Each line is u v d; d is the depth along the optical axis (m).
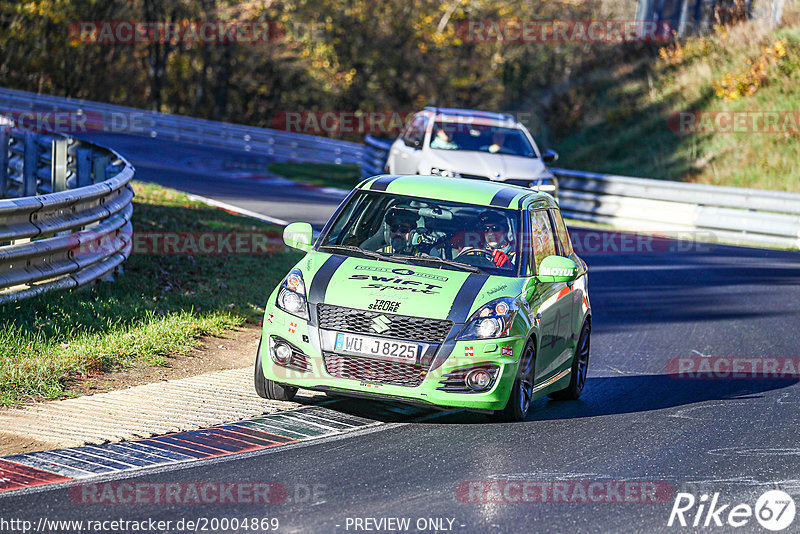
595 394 33.41
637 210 84.06
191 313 37.47
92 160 51.22
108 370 30.16
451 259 28.75
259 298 43.94
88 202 38.69
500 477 22.58
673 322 46.66
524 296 27.73
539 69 169.50
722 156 103.19
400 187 31.06
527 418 28.94
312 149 141.25
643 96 120.94
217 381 30.23
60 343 31.09
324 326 26.33
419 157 64.25
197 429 25.03
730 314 48.97
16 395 26.31
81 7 199.75
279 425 25.91
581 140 120.38
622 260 65.50
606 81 130.12
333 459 23.12
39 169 56.16
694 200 81.25
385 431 26.09
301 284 27.23
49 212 35.00
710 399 32.84
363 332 26.06
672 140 109.88
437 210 30.19
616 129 118.56
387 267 27.88
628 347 41.22
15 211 32.59
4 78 198.50
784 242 76.00
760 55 115.94
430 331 26.02
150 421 25.27
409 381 25.97
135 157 112.06
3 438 22.98
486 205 30.38
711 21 129.12
